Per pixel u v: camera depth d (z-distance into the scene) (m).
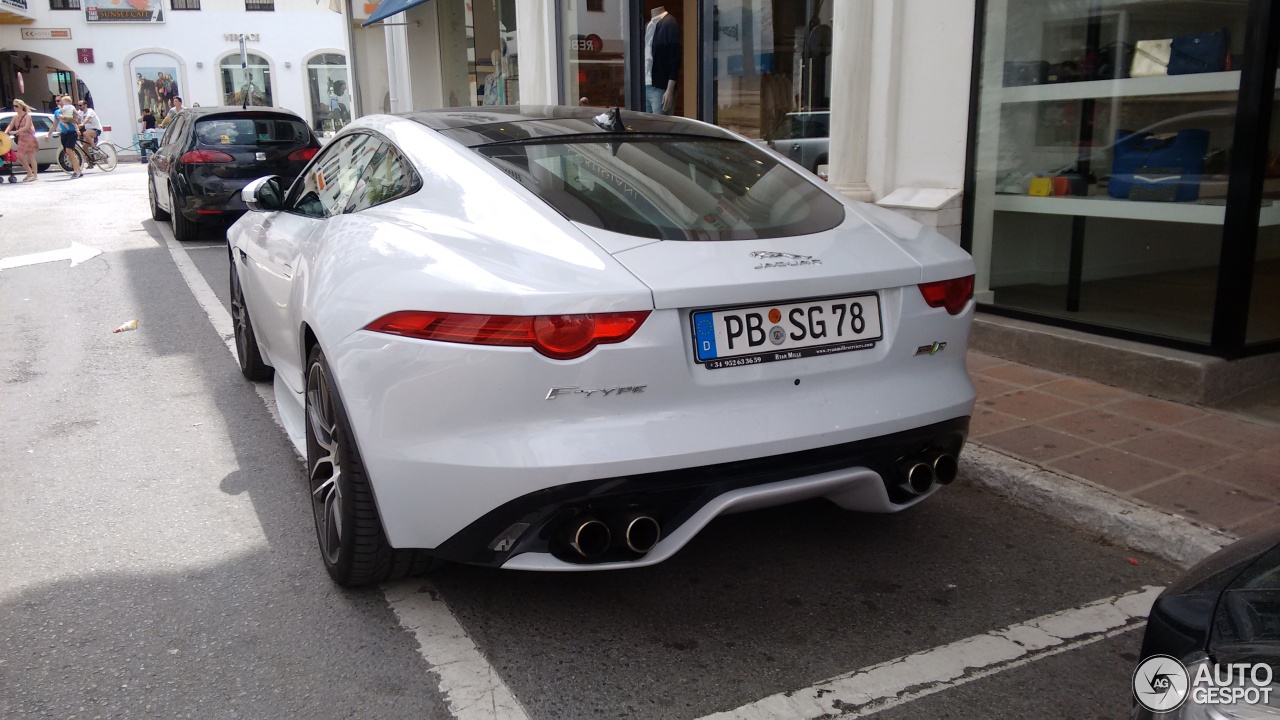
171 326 7.23
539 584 3.23
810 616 3.04
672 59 9.88
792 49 7.98
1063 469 4.02
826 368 2.77
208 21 35.16
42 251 11.07
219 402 5.34
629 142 3.47
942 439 2.99
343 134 4.19
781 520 3.76
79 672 2.73
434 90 17.34
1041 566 3.41
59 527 3.72
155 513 3.85
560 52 11.48
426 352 2.58
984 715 2.54
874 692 2.64
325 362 3.05
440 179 3.18
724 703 2.59
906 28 6.28
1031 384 5.21
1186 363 4.79
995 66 5.79
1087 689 2.67
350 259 3.01
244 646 2.87
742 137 3.89
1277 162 4.70
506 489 2.51
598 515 2.55
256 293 4.55
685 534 2.62
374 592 3.19
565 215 2.84
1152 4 5.05
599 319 2.47
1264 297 4.91
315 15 36.19
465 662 2.78
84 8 33.91
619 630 2.95
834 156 6.68
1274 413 4.65
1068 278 5.61
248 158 11.45
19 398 5.45
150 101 35.25
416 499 2.67
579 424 2.51
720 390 2.62
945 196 6.09
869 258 2.89
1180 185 4.97
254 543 3.57
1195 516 3.56
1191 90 4.89
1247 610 1.73
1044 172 5.67
